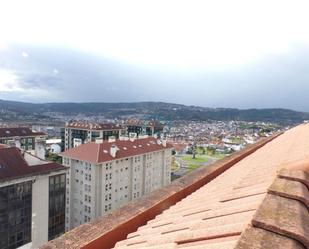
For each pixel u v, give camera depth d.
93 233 5.50
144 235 5.42
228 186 7.02
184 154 170.12
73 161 58.44
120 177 60.94
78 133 126.75
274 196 3.59
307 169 4.75
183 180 9.54
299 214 3.06
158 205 7.31
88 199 56.41
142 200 7.43
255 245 2.50
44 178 37.78
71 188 58.75
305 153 6.92
